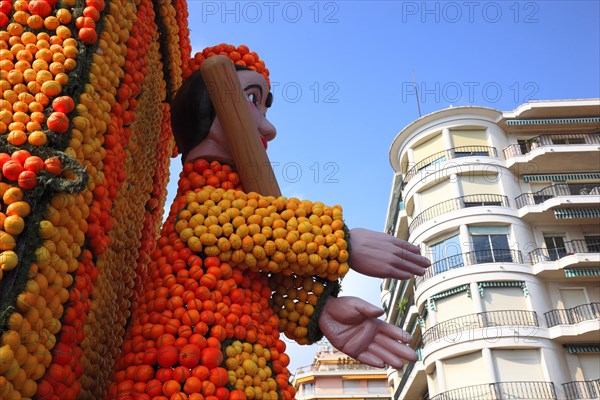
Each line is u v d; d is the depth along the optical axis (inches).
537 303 754.2
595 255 752.3
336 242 135.9
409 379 917.8
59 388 103.7
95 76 117.6
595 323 715.4
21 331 93.9
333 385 1242.6
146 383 115.0
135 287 156.3
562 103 877.8
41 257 98.0
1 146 103.1
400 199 1054.4
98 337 126.6
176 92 172.9
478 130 893.2
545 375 711.7
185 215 134.5
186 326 120.5
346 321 136.1
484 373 716.0
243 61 169.3
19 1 116.6
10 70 110.9
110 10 126.3
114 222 131.3
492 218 808.3
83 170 103.7
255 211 135.3
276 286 139.9
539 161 846.5
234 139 146.0
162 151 175.0
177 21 174.7
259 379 121.9
